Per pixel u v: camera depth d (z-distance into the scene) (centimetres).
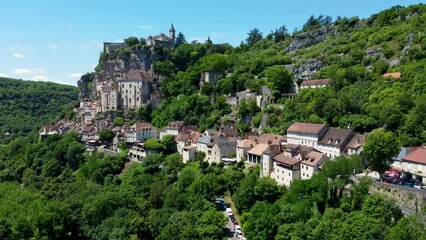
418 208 12038
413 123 16912
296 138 19275
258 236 12825
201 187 16450
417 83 19775
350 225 10612
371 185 13388
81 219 16225
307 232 11525
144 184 18838
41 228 14712
